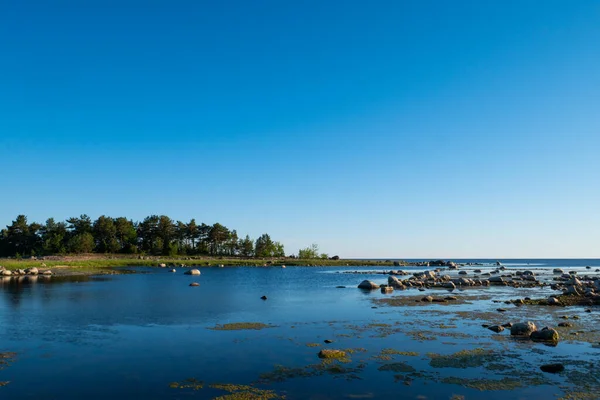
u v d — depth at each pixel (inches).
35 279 2637.8
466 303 1465.3
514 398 538.0
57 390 564.1
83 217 6461.6
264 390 563.8
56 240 5772.6
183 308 1346.0
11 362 700.0
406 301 1531.7
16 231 6156.5
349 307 1366.9
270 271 4296.3
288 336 900.6
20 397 538.0
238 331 956.0
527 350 772.6
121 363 693.9
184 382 596.4
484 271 4205.2
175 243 6505.9
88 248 5807.1
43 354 751.7
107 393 552.1
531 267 6033.5
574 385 585.0
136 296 1705.2
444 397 540.4
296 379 609.9
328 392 557.3
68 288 2032.5
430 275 2878.9
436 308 1334.9
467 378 615.8
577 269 5142.7
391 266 6048.2
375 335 906.1
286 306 1397.6
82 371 649.6
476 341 846.5
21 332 948.6
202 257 6363.2
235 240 7253.9
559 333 915.4
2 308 1332.4
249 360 709.3
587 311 1250.6
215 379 609.9
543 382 597.6
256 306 1398.9
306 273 3929.6
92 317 1157.7
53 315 1191.6
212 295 1763.0
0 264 3341.5
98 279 2704.2
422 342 837.8
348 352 761.6
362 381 601.6
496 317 1140.5
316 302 1512.1
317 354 745.6
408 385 585.0
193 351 770.8
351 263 6471.5
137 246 6599.4
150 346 811.4
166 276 3157.0
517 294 1811.0
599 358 720.3
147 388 571.2
